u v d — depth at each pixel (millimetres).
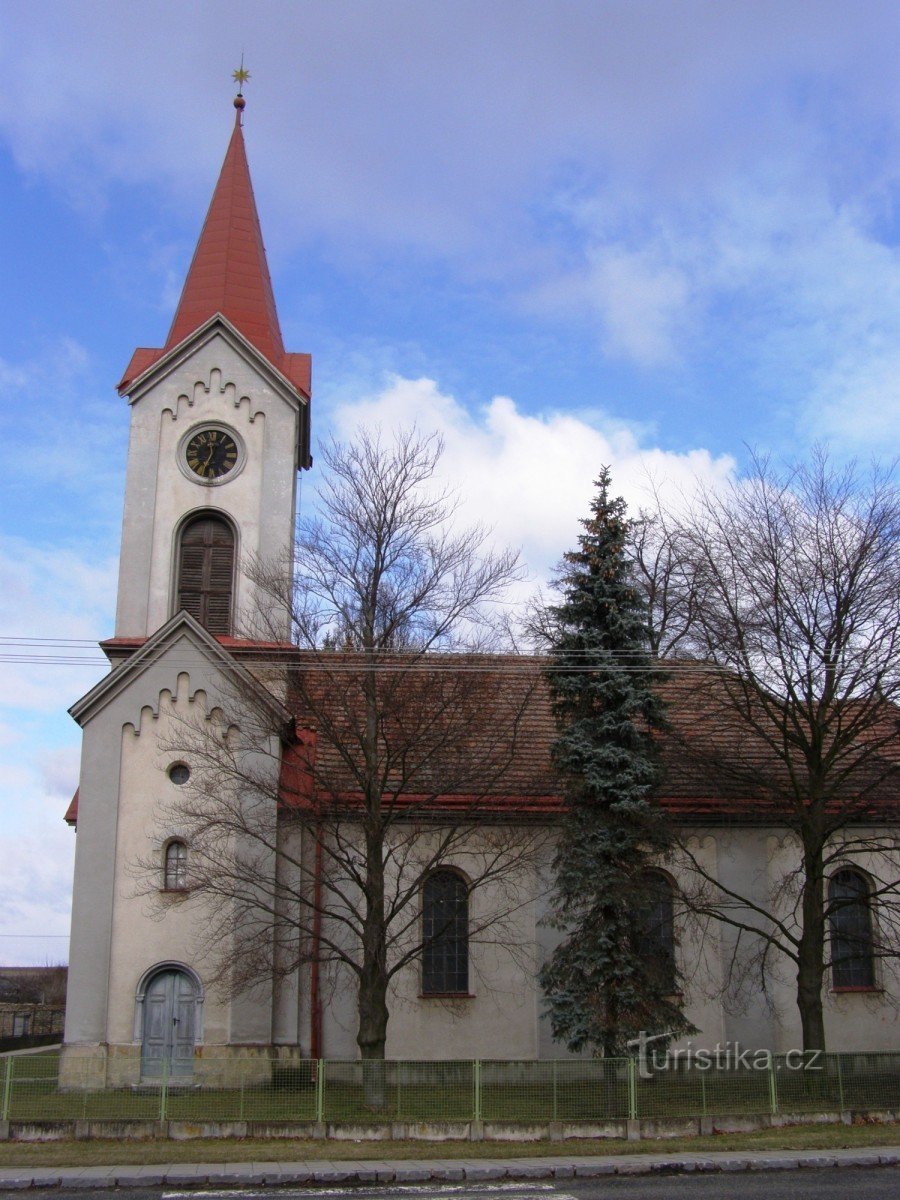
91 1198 19031
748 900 34438
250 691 30234
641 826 29531
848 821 31125
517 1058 32281
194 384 35969
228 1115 24594
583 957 28469
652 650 31797
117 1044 29703
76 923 30312
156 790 31359
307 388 36719
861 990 34188
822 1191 19297
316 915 30016
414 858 32188
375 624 28875
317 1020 31328
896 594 29984
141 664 31938
